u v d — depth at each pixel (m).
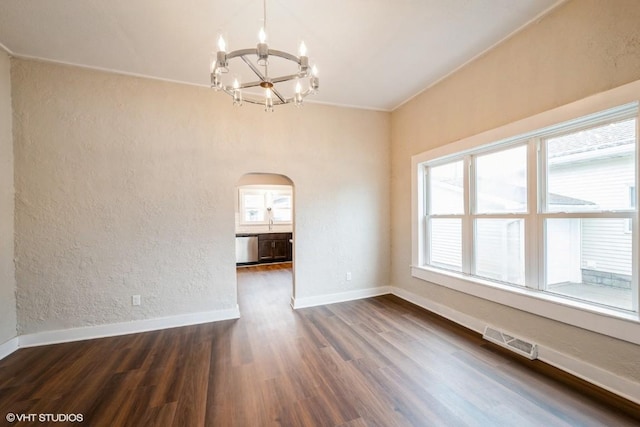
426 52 2.65
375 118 4.05
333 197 3.82
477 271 2.97
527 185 2.44
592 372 1.91
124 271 2.89
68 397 1.87
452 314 3.11
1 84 2.45
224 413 1.71
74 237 2.74
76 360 2.34
